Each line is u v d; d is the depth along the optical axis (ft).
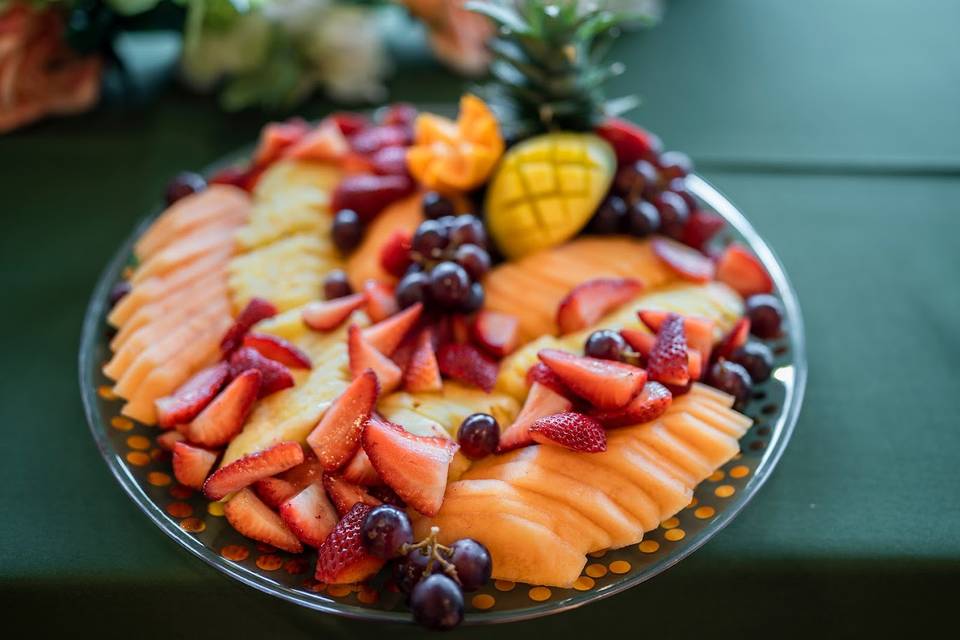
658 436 2.03
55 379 2.39
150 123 3.08
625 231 2.49
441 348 2.21
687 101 3.16
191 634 1.99
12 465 2.19
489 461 2.04
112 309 2.39
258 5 2.92
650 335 2.18
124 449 2.11
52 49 3.04
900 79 3.24
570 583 1.87
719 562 1.98
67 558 2.00
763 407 2.16
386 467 1.93
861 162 2.91
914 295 2.54
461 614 1.79
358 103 3.18
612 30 2.96
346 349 2.20
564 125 2.58
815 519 2.05
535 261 2.41
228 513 1.97
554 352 2.11
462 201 2.53
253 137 3.05
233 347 2.26
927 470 2.15
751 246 2.47
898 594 2.00
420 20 3.21
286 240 2.50
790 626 2.01
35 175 2.92
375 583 1.88
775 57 3.34
